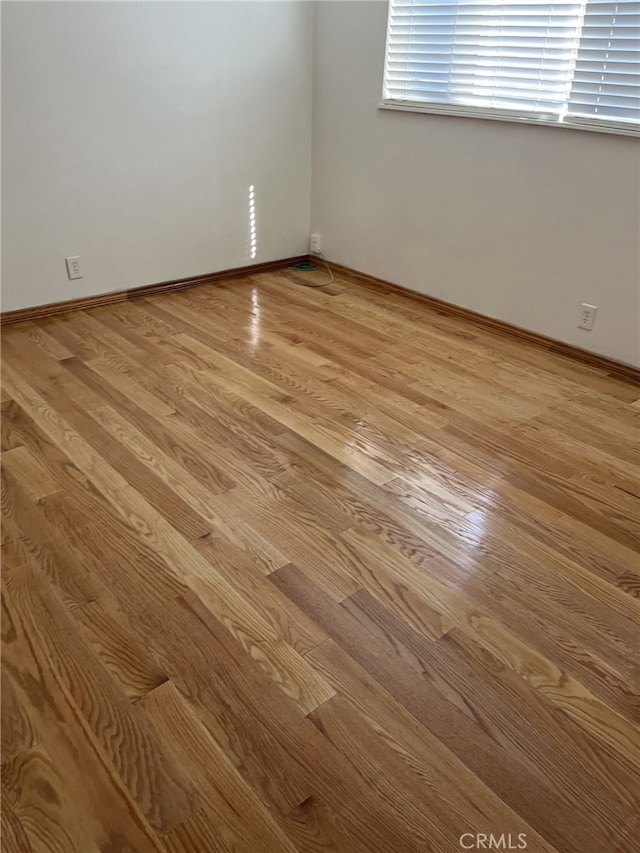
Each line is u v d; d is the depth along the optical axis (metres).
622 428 2.46
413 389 2.70
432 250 3.44
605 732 1.36
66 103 2.98
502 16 2.79
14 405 2.50
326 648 1.53
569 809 1.22
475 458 2.25
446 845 1.16
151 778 1.26
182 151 3.42
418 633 1.57
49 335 3.10
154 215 3.46
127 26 3.01
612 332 2.83
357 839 1.17
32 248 3.14
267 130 3.69
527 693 1.44
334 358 2.95
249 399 2.58
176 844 1.15
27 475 2.10
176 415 2.46
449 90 3.11
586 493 2.09
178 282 3.69
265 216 3.89
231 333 3.17
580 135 2.68
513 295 3.15
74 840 1.16
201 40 3.25
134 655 1.50
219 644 1.53
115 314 3.36
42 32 2.81
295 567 1.76
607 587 1.72
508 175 2.98
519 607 1.65
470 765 1.29
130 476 2.11
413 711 1.39
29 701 1.40
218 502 2.00
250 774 1.27
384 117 3.42
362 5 3.31
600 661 1.52
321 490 2.06
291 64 3.62
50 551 1.79
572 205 2.79
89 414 2.45
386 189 3.56
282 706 1.40
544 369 2.89
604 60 2.53
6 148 2.90
